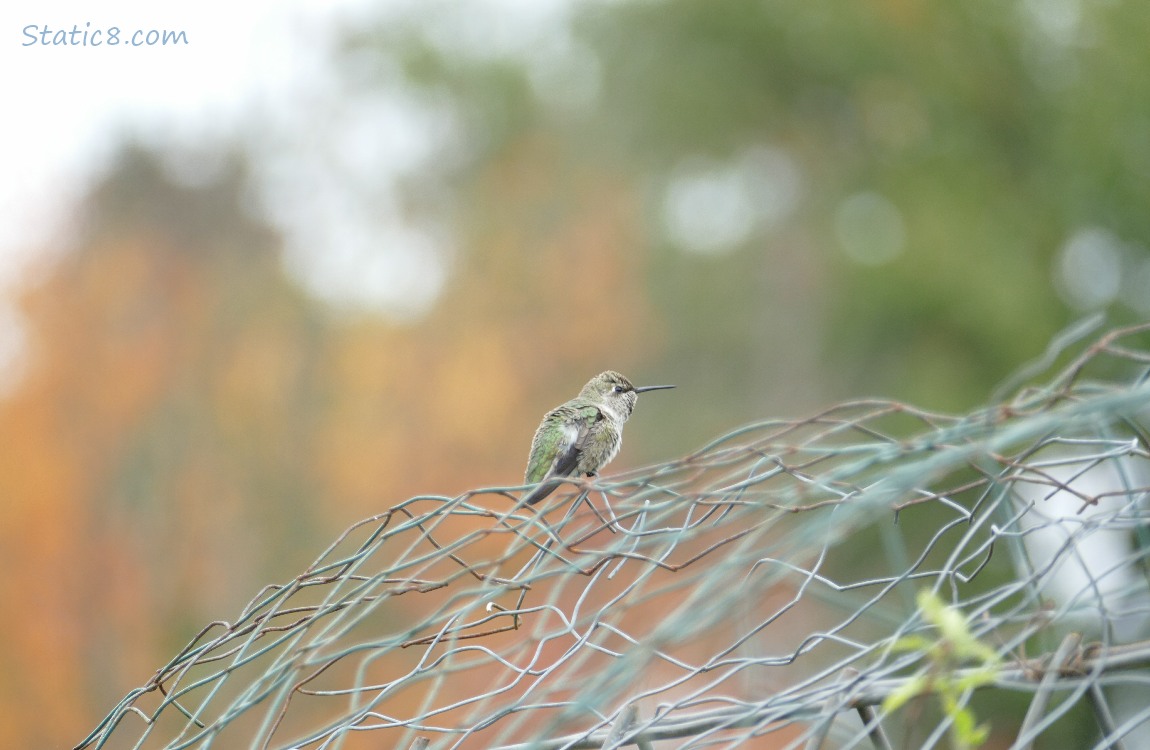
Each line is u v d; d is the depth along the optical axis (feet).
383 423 82.94
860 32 69.77
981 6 66.85
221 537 76.64
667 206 85.40
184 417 82.28
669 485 12.01
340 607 13.73
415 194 93.86
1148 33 59.36
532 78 89.56
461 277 88.58
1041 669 10.50
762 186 82.64
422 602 49.08
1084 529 11.35
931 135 69.82
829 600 14.85
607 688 9.12
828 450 10.81
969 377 60.44
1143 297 56.13
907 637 10.62
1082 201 59.52
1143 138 58.44
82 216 92.99
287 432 82.17
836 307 71.61
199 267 93.61
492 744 11.61
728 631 21.45
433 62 89.30
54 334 84.28
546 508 11.84
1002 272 60.49
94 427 81.20
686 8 76.23
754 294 81.97
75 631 71.46
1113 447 12.66
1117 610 12.34
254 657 12.05
